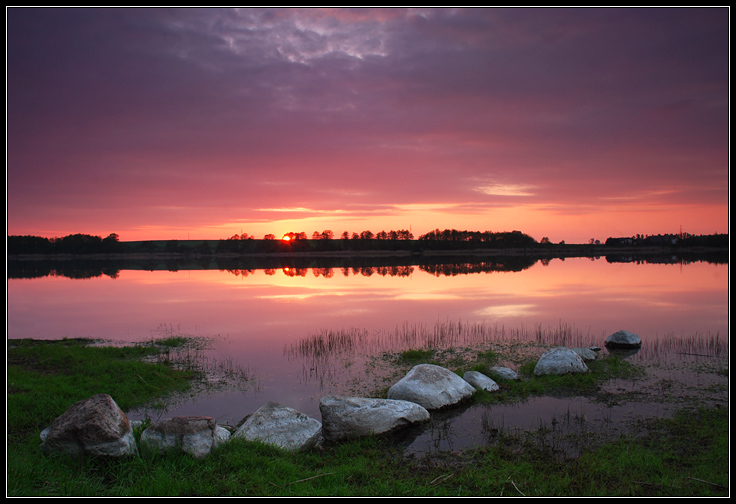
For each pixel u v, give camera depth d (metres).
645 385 11.16
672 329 18.38
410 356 14.72
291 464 6.99
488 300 28.41
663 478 6.49
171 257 117.06
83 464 6.67
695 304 25.47
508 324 20.14
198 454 6.98
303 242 128.62
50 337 18.78
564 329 18.72
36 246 110.19
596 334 17.69
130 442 6.91
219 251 124.12
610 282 38.22
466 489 6.33
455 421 9.19
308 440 7.90
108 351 15.42
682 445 7.71
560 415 9.35
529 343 16.44
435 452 7.78
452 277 46.25
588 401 10.17
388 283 41.16
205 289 37.62
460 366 13.46
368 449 7.91
